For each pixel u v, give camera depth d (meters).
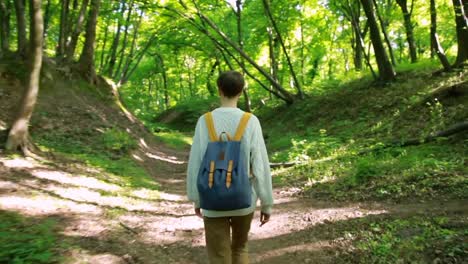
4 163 7.19
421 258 3.90
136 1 20.58
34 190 6.26
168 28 23.27
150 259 4.42
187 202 7.71
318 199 7.18
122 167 9.98
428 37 27.48
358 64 24.17
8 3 15.51
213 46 24.89
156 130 27.27
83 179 7.79
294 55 31.62
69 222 5.22
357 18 22.52
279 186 8.91
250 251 4.87
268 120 22.58
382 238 4.55
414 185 6.72
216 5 22.28
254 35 25.36
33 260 3.73
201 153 2.77
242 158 2.63
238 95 2.94
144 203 7.19
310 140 13.70
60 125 11.73
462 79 12.45
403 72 16.92
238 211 2.70
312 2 22.95
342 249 4.47
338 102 17.78
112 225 5.41
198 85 41.28
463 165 7.32
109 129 12.84
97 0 16.97
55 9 19.88
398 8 22.28
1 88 11.72
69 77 15.49
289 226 5.65
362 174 7.77
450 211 5.26
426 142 9.21
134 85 40.59
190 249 4.91
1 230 4.45
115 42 23.05
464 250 3.84
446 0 18.09
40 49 7.99
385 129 11.84
